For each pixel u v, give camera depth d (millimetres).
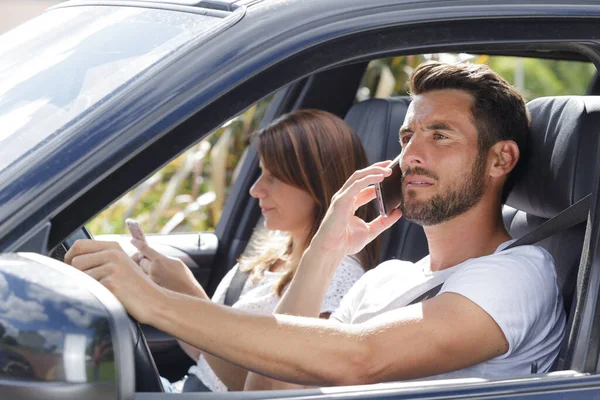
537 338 3760
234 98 2834
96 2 3662
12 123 2881
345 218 4297
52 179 2639
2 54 3459
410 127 4066
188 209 10344
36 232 2633
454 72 3973
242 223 6305
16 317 2404
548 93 11289
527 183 4188
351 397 2812
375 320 3518
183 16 3129
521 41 3082
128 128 2701
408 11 2982
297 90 6387
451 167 3932
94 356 2355
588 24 3135
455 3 3020
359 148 5266
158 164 2762
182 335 3201
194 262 6184
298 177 5105
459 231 4090
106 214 10141
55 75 3092
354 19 2938
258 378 4363
